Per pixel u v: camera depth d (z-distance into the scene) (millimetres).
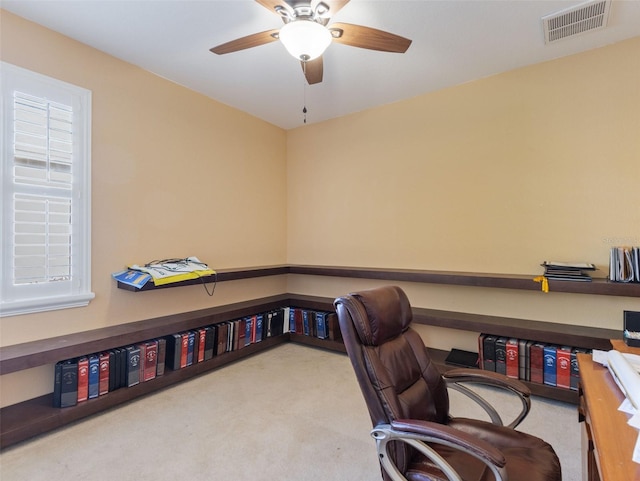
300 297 4082
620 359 1394
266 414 2367
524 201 2912
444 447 1371
